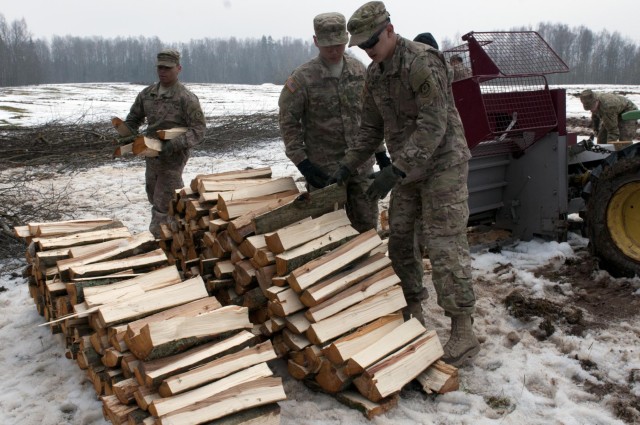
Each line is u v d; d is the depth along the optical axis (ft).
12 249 19.60
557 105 17.13
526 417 10.12
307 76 13.42
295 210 11.66
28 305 15.40
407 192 12.03
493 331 13.19
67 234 14.32
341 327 10.54
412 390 10.88
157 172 18.08
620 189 15.10
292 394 10.88
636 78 220.64
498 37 17.60
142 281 11.39
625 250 15.24
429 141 10.45
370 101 11.87
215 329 9.73
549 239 17.92
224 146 43.32
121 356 9.64
